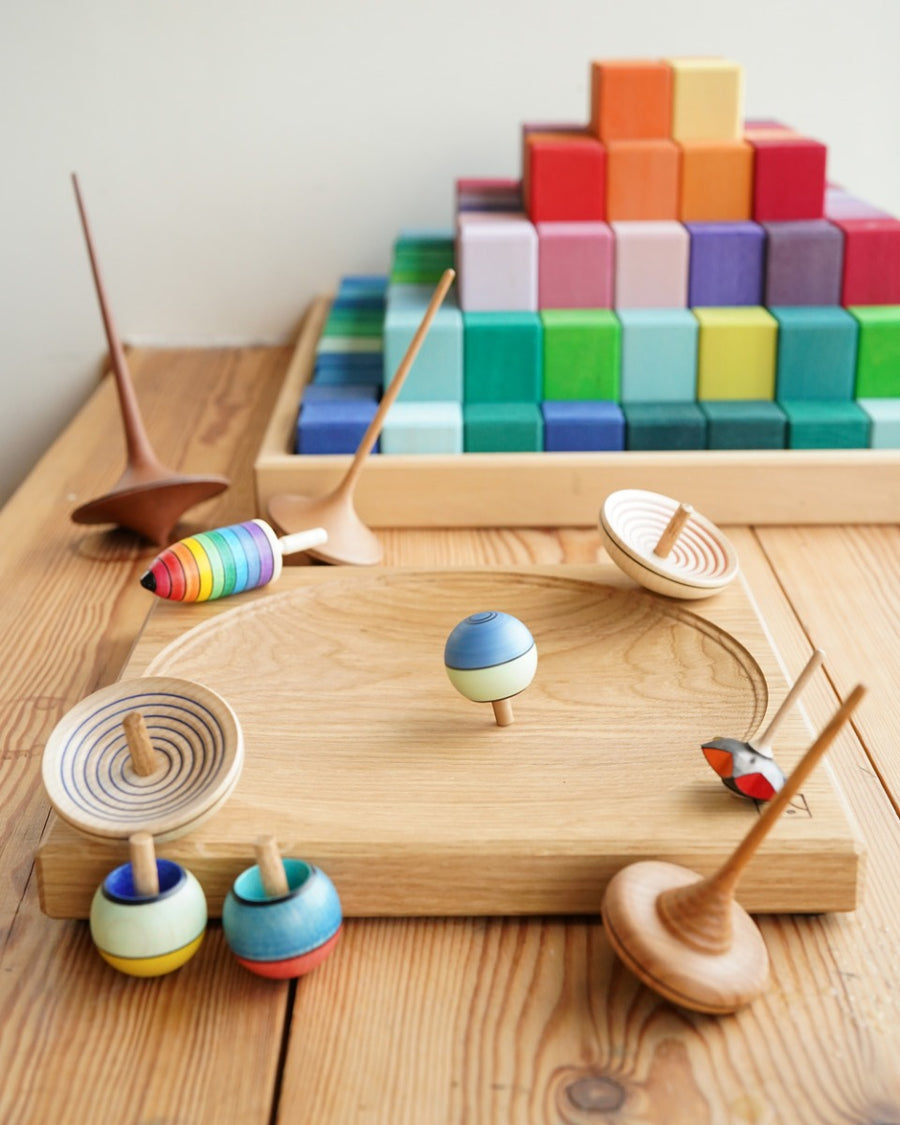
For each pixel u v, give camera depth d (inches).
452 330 43.3
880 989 23.7
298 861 24.6
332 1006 23.5
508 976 24.3
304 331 57.5
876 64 59.4
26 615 38.3
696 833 25.5
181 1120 21.3
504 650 27.8
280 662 32.1
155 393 57.8
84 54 58.2
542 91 59.6
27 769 30.9
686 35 58.8
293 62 58.7
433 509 42.9
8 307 62.7
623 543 33.5
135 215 61.3
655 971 22.6
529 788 27.1
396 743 28.8
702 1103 21.3
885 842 27.7
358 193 61.3
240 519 44.5
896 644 35.6
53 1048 22.8
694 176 45.4
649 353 43.8
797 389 44.3
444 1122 21.0
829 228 44.5
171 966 23.8
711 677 31.0
